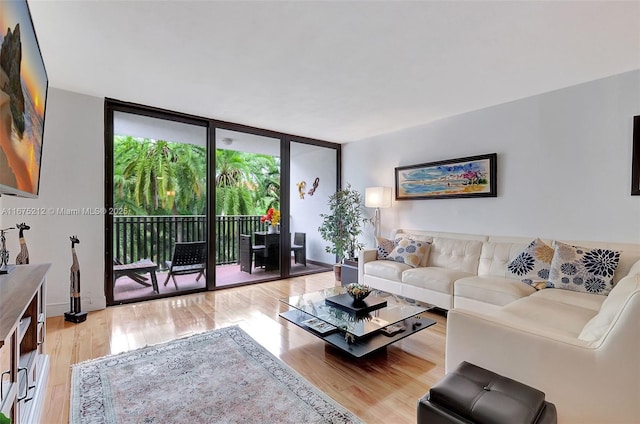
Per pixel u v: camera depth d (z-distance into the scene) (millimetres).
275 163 4844
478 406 1147
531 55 2412
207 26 2031
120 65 2594
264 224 4758
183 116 3900
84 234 3266
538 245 2939
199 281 4324
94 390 1874
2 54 1088
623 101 2715
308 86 3025
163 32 2104
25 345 1723
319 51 2354
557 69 2656
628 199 2697
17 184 1391
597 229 2867
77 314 2961
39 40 2197
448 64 2566
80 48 2314
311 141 5219
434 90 3129
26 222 2969
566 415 1326
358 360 2316
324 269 5453
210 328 2857
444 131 4059
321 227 5188
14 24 1223
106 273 3463
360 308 2535
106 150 3438
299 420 1646
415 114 3898
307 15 1915
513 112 3416
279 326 2918
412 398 1860
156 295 3768
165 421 1624
